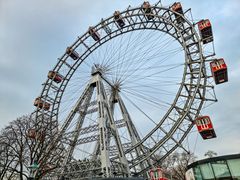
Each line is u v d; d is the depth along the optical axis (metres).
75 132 42.53
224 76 40.44
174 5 47.50
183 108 40.09
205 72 41.28
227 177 25.27
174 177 68.62
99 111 41.91
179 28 45.59
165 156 40.47
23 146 38.16
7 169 37.47
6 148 38.09
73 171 39.97
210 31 42.78
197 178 27.77
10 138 38.75
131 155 42.47
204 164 27.23
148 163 41.69
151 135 41.28
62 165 40.62
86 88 47.16
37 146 38.38
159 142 40.47
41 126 41.69
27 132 39.78
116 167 38.94
